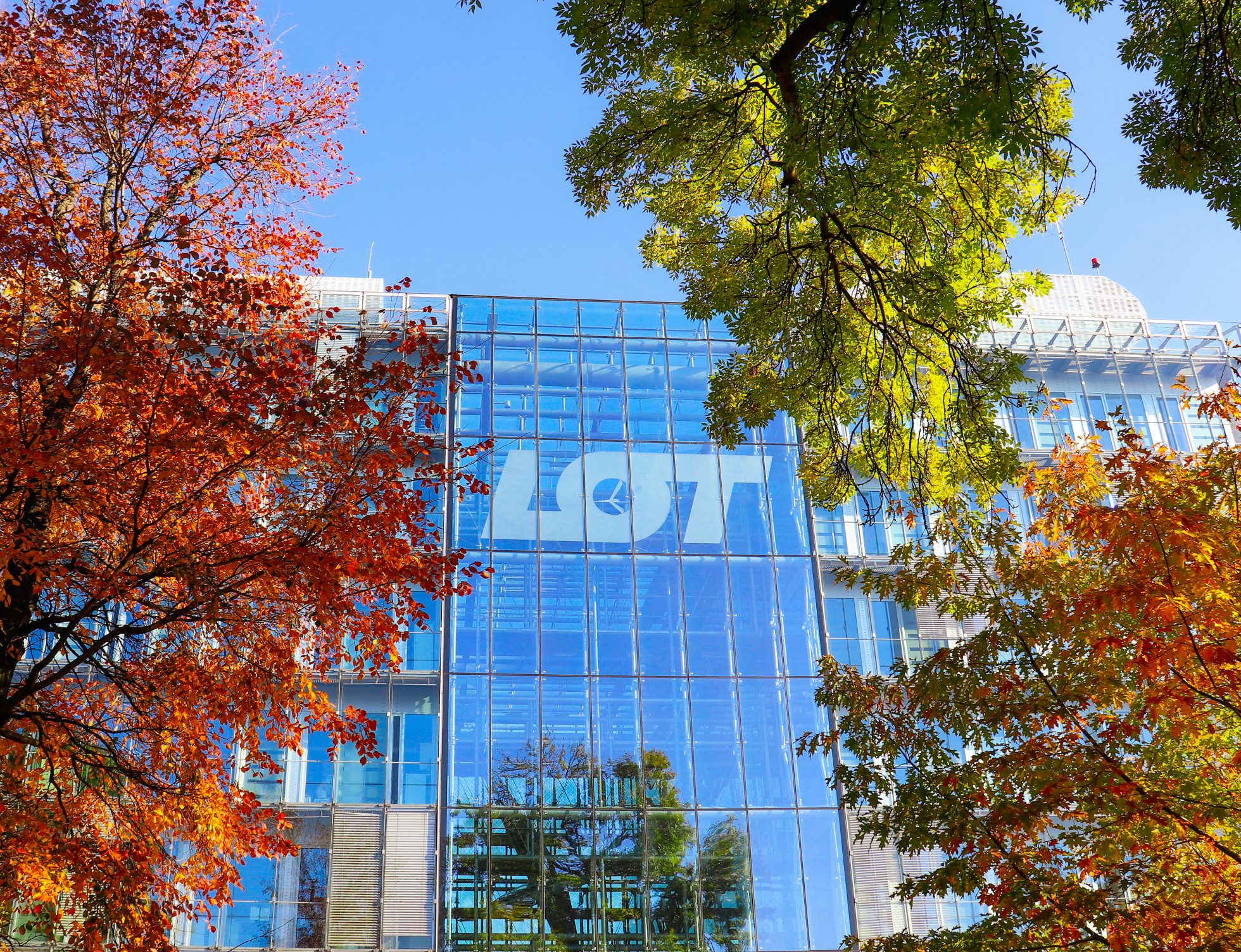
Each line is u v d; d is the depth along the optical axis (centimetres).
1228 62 1089
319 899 3114
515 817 3241
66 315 1177
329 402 1199
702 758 3388
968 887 1200
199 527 1257
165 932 1263
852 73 1114
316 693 1341
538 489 3675
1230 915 1028
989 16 1021
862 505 3847
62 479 1180
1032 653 1273
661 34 1242
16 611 1165
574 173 1521
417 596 3506
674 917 3173
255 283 1326
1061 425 4094
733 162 1554
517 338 3881
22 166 1324
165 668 1338
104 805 1377
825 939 3197
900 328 1510
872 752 1338
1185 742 1202
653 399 3856
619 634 3519
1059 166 1305
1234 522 1150
